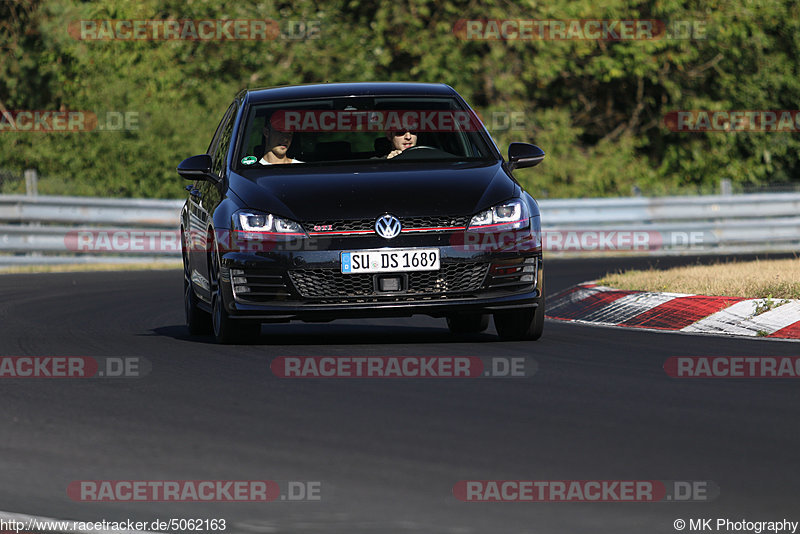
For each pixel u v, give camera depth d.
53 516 14.36
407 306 27.00
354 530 13.53
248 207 27.77
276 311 27.17
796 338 29.36
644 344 28.33
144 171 77.69
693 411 19.91
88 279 54.88
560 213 75.25
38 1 82.94
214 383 23.19
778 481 15.29
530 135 94.94
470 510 14.18
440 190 27.73
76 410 20.77
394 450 17.16
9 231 63.97
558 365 24.95
